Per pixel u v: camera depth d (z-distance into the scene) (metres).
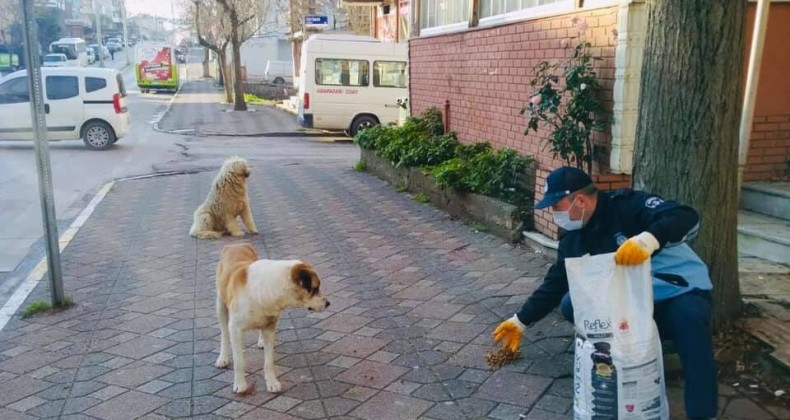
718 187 3.93
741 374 3.79
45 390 4.01
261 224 8.34
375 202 9.41
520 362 4.16
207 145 18.38
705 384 3.10
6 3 43.72
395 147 10.43
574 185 3.39
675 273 3.31
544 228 6.46
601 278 3.03
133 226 8.41
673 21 3.87
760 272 4.96
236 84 28.81
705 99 3.84
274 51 51.75
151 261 6.79
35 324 5.08
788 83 6.10
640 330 3.00
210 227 7.75
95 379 4.14
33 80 5.11
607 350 3.00
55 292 5.38
